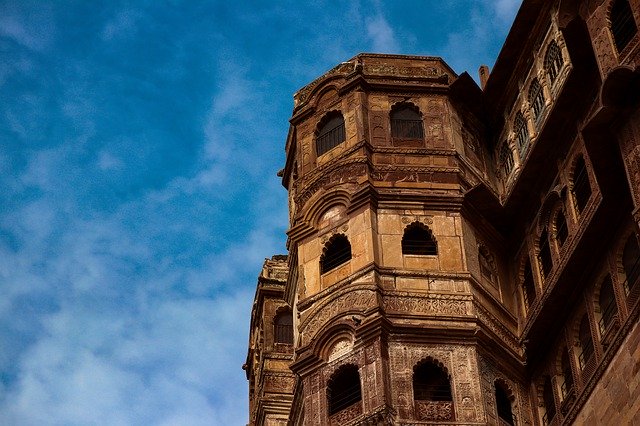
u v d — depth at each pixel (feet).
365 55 166.30
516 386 140.36
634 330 120.06
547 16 147.95
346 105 160.15
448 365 136.26
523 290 147.23
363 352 136.15
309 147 160.15
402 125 158.51
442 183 152.05
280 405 176.76
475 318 139.74
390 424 130.00
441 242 146.61
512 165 154.81
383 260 144.25
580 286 135.03
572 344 134.72
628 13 126.00
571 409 129.39
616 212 128.26
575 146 138.41
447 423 131.64
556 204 141.90
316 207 152.35
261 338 184.96
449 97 161.68
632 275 126.31
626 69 120.37
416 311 139.74
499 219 151.53
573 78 135.85
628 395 119.44
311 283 147.02
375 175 152.35
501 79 158.30
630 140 120.16
